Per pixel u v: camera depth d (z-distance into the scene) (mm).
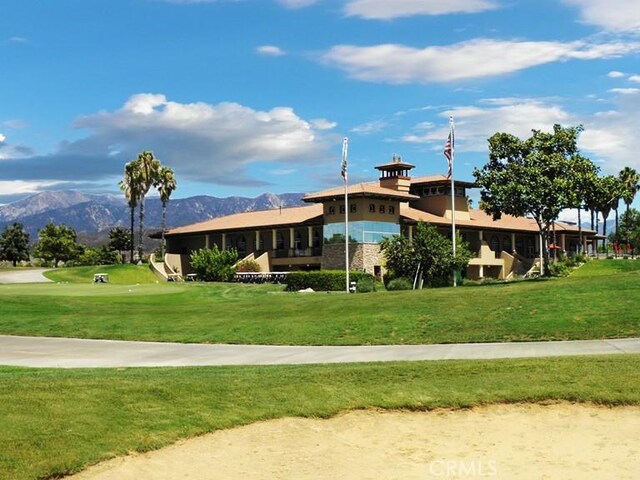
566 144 54906
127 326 32375
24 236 143500
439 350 23547
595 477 11156
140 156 99688
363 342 26641
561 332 25438
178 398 14438
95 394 14242
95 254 119875
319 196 70562
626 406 14242
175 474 11281
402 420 13984
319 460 12023
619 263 81438
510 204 53781
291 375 16766
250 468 11609
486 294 32781
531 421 13766
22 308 38062
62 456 11320
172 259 86312
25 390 14344
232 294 52562
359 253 68438
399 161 80500
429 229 52562
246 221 84000
